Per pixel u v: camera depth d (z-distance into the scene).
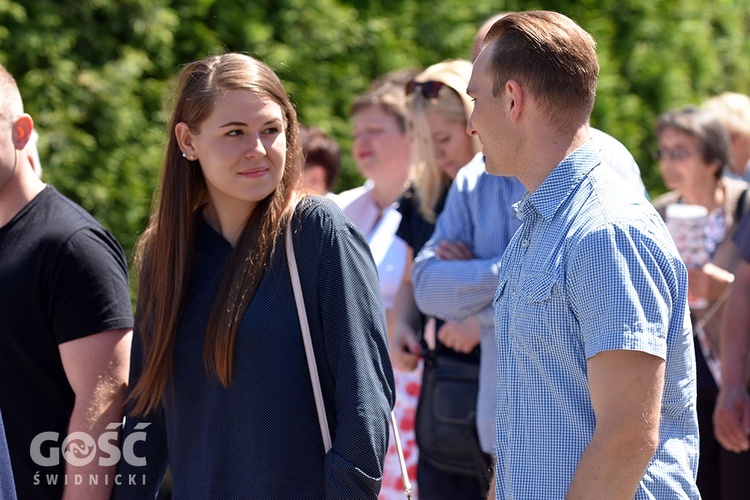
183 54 10.06
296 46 10.59
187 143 4.45
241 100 4.29
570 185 3.68
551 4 12.70
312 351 4.24
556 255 3.62
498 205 5.73
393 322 7.09
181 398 4.42
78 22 9.41
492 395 5.69
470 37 11.73
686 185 8.02
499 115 3.77
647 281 3.43
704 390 7.37
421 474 6.33
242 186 4.28
